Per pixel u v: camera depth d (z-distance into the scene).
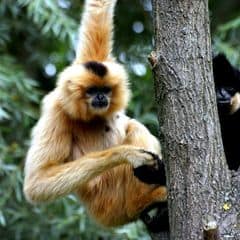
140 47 23.22
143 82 21.41
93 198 11.35
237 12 24.95
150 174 10.49
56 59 22.23
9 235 20.81
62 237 20.22
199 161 8.72
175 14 8.89
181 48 8.84
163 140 8.91
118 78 11.55
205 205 8.66
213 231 8.28
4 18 23.06
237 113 11.49
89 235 19.14
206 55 8.89
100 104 11.11
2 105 19.45
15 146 19.84
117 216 11.33
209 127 8.77
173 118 8.80
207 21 8.98
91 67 11.44
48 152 10.82
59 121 10.98
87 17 12.41
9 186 19.03
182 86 8.79
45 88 24.08
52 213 19.86
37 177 10.70
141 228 17.41
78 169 10.45
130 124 11.75
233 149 11.12
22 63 23.97
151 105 20.94
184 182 8.75
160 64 8.88
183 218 8.75
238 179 8.83
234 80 12.16
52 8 20.09
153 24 9.10
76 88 11.08
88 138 11.30
